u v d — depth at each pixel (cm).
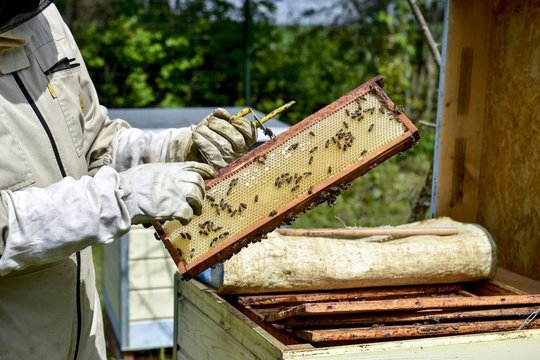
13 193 166
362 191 697
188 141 211
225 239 183
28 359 188
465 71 266
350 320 194
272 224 185
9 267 163
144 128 392
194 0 880
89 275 211
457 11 261
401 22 842
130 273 391
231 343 200
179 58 864
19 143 181
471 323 188
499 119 265
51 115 191
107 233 166
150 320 398
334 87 868
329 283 223
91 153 218
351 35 885
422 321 197
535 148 249
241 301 219
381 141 188
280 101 870
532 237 251
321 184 185
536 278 250
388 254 227
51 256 164
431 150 738
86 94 213
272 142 189
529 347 184
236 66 869
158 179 167
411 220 357
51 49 197
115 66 862
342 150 188
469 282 243
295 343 190
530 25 249
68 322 197
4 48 178
